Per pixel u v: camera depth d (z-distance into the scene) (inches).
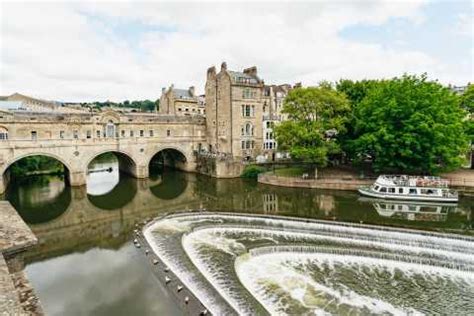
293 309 717.3
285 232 1165.1
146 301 684.1
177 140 2640.3
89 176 2696.9
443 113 1807.3
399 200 1593.3
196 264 879.1
